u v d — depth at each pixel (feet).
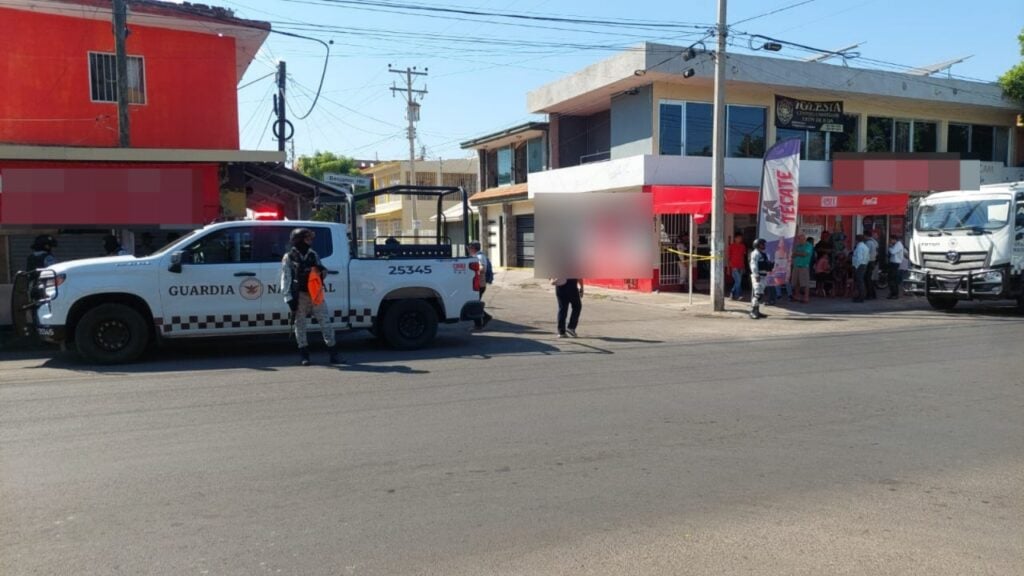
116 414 22.50
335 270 34.04
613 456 18.57
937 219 54.65
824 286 65.36
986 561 12.76
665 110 69.10
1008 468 17.78
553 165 84.74
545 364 31.68
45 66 50.55
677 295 64.95
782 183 53.78
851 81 74.69
